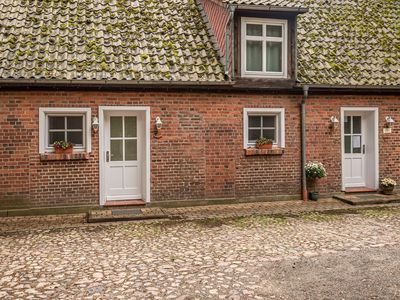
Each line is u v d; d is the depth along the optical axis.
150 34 11.50
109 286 5.58
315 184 11.93
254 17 10.95
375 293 5.34
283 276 5.93
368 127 12.64
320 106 11.83
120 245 7.50
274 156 11.49
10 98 9.70
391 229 8.57
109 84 9.90
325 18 13.87
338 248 7.26
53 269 6.24
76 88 9.99
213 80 10.45
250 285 5.61
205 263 6.49
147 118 10.49
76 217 9.77
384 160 12.51
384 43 13.41
